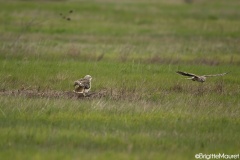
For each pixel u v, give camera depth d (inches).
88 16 2962.6
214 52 2007.9
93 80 1430.9
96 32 2493.8
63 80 1437.0
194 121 1120.8
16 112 1144.2
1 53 1728.6
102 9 3253.0
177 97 1302.9
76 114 1139.9
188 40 2346.2
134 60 1776.6
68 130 1027.3
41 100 1219.2
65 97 1284.4
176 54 1904.5
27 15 2859.3
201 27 2785.4
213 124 1106.7
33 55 1740.9
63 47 1952.5
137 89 1366.9
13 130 1016.2
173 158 904.3
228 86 1429.6
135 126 1074.7
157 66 1654.8
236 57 1908.2
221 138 1023.6
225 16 3361.2
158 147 960.3
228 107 1229.7
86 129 1043.3
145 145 965.8
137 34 2485.2
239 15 3464.6
